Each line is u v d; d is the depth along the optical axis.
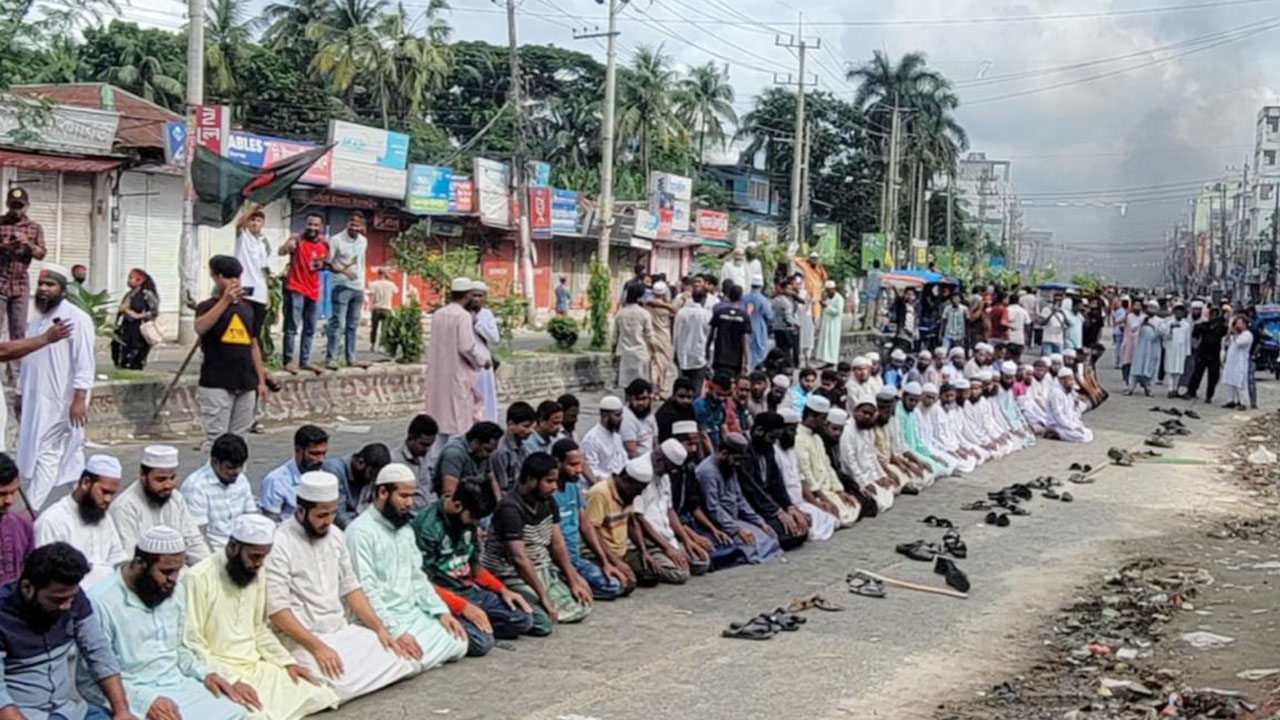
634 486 10.59
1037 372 22.06
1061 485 17.05
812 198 78.38
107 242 25.73
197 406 15.53
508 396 21.16
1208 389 27.86
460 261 25.23
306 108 49.50
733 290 19.03
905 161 74.62
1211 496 16.75
